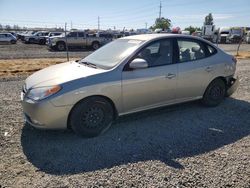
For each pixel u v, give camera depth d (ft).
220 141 13.64
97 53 16.71
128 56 14.46
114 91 13.84
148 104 15.34
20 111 17.49
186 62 16.53
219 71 18.20
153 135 14.23
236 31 156.25
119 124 15.57
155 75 15.07
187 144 13.25
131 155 12.11
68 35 88.12
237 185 9.96
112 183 10.03
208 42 18.19
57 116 12.76
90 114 13.56
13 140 13.42
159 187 9.82
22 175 10.53
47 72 14.61
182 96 16.71
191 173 10.70
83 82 13.05
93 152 12.35
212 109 18.44
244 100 20.66
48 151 12.41
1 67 41.39
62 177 10.40
